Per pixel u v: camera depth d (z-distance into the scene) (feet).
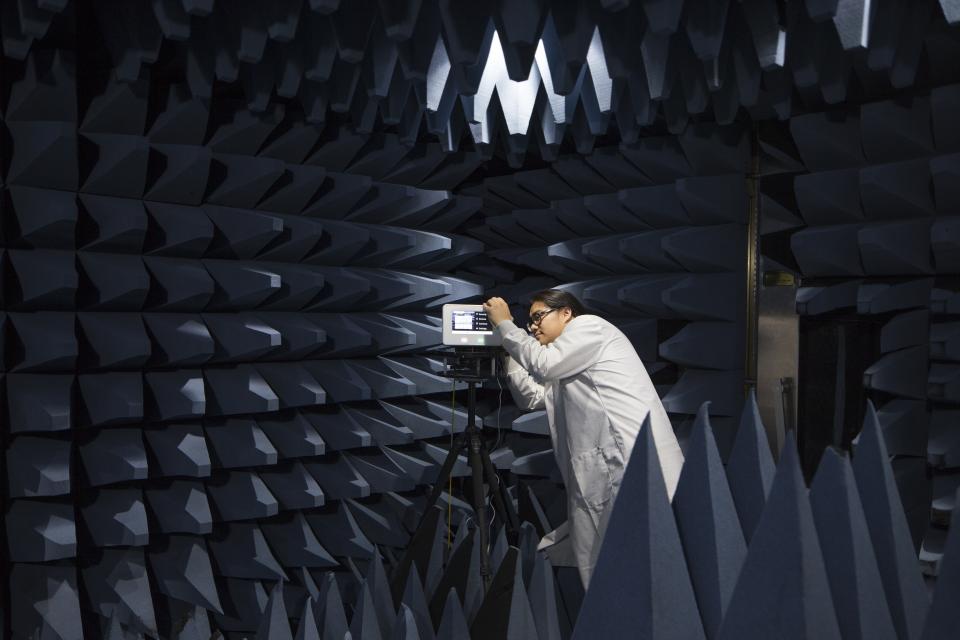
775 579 2.53
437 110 9.28
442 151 10.95
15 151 6.97
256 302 8.70
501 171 12.48
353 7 7.20
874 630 2.72
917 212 7.89
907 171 7.86
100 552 7.64
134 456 7.43
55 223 6.95
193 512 7.77
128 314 7.88
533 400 8.80
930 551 7.18
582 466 7.53
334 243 9.80
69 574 7.30
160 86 8.21
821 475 3.01
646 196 10.21
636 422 7.30
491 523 10.21
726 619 2.63
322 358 9.98
